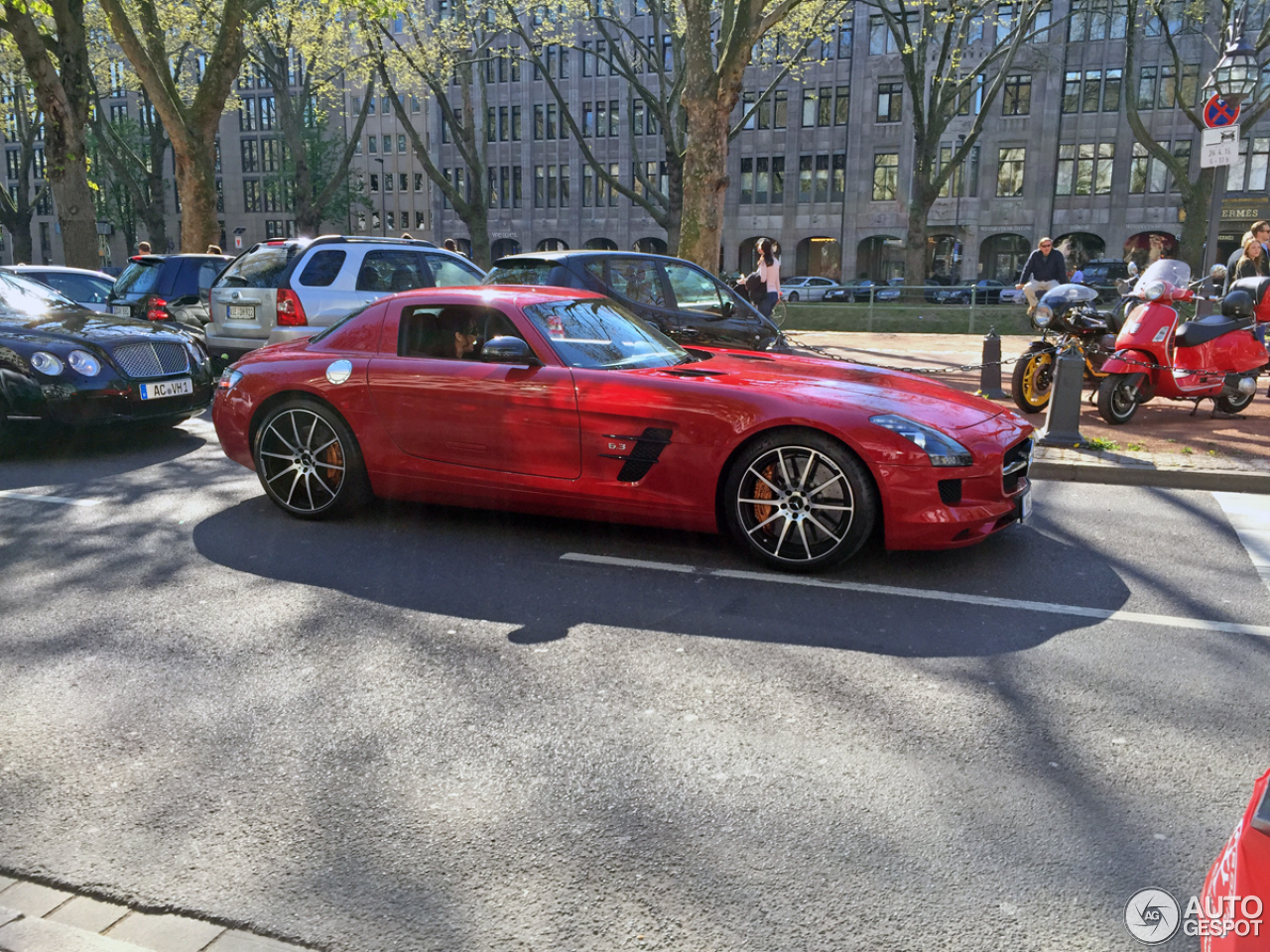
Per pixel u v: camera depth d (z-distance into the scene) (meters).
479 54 34.00
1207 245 11.06
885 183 50.25
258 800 2.80
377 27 28.94
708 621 4.18
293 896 2.37
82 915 2.30
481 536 5.46
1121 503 6.39
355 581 4.72
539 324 5.36
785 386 4.94
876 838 2.59
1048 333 9.83
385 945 2.20
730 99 14.80
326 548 5.27
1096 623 4.18
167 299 12.16
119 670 3.70
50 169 17.25
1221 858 1.51
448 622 4.19
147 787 2.87
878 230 50.69
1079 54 46.06
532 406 5.16
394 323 5.70
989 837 2.59
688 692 3.49
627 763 2.99
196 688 3.54
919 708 3.35
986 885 2.39
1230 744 3.10
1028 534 5.59
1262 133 43.66
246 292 10.32
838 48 50.03
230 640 3.99
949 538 4.61
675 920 2.27
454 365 5.41
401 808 2.75
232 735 3.19
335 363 5.70
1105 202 47.09
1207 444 7.89
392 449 5.57
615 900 2.34
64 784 2.89
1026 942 2.19
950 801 2.76
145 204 41.09
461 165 61.66
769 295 15.85
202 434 8.98
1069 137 47.12
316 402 5.73
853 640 3.98
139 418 7.97
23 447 8.33
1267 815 1.36
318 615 4.28
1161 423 9.01
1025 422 5.12
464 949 2.18
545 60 56.50
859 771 2.93
